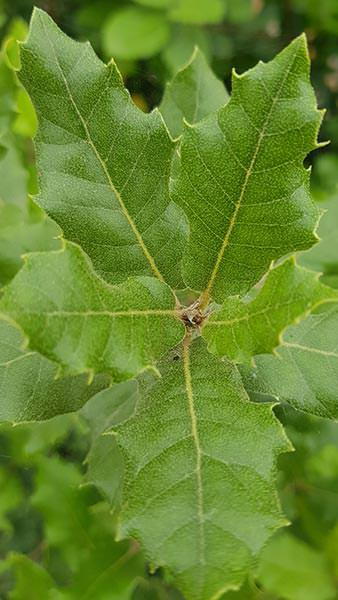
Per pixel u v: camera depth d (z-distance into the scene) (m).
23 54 0.22
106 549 0.33
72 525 0.34
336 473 0.34
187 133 0.21
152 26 0.43
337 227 0.29
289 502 0.34
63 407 0.24
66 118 0.22
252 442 0.20
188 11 0.41
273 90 0.21
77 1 0.48
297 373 0.24
